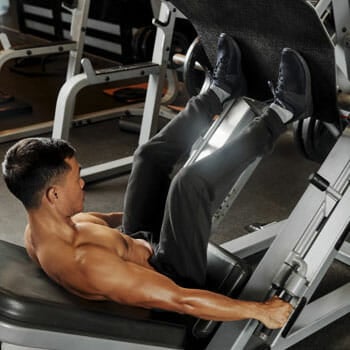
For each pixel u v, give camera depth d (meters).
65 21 6.10
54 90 5.13
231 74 2.07
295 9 1.70
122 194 3.30
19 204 3.10
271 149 1.89
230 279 1.80
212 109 2.07
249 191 3.38
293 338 2.00
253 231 2.91
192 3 2.02
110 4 5.81
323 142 2.37
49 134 4.10
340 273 2.64
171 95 4.40
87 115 4.36
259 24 1.89
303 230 1.85
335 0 2.01
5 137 3.92
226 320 1.63
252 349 1.88
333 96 1.89
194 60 2.68
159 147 1.96
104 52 6.16
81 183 1.56
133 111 4.49
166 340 1.64
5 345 1.98
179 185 1.66
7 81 5.32
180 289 1.56
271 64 2.01
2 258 1.64
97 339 1.52
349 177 1.89
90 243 1.53
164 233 1.72
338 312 2.18
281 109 1.89
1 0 7.06
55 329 1.47
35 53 3.67
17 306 1.43
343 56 2.08
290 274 1.75
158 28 3.37
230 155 1.75
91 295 1.56
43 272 1.64
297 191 3.41
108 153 3.85
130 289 1.52
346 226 1.84
